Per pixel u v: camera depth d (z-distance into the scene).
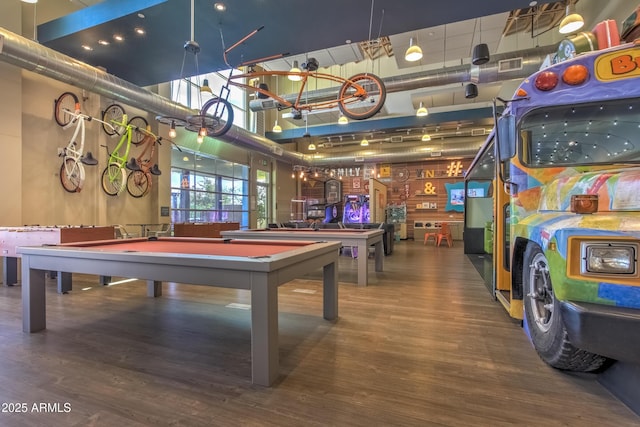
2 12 4.99
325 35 5.04
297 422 1.54
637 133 2.14
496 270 3.65
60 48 5.38
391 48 8.03
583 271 1.52
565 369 2.02
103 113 6.85
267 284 1.90
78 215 6.41
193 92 9.60
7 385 1.89
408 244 11.45
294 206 15.01
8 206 5.04
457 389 1.83
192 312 3.36
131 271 2.36
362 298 3.90
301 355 2.30
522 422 1.53
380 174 14.47
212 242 3.55
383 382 1.92
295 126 13.40
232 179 11.54
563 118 2.37
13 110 5.11
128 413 1.62
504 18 6.31
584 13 6.43
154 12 4.41
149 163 7.23
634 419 1.54
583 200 1.73
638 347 1.33
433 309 3.43
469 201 8.40
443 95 9.41
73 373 2.04
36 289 2.78
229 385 1.89
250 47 5.40
